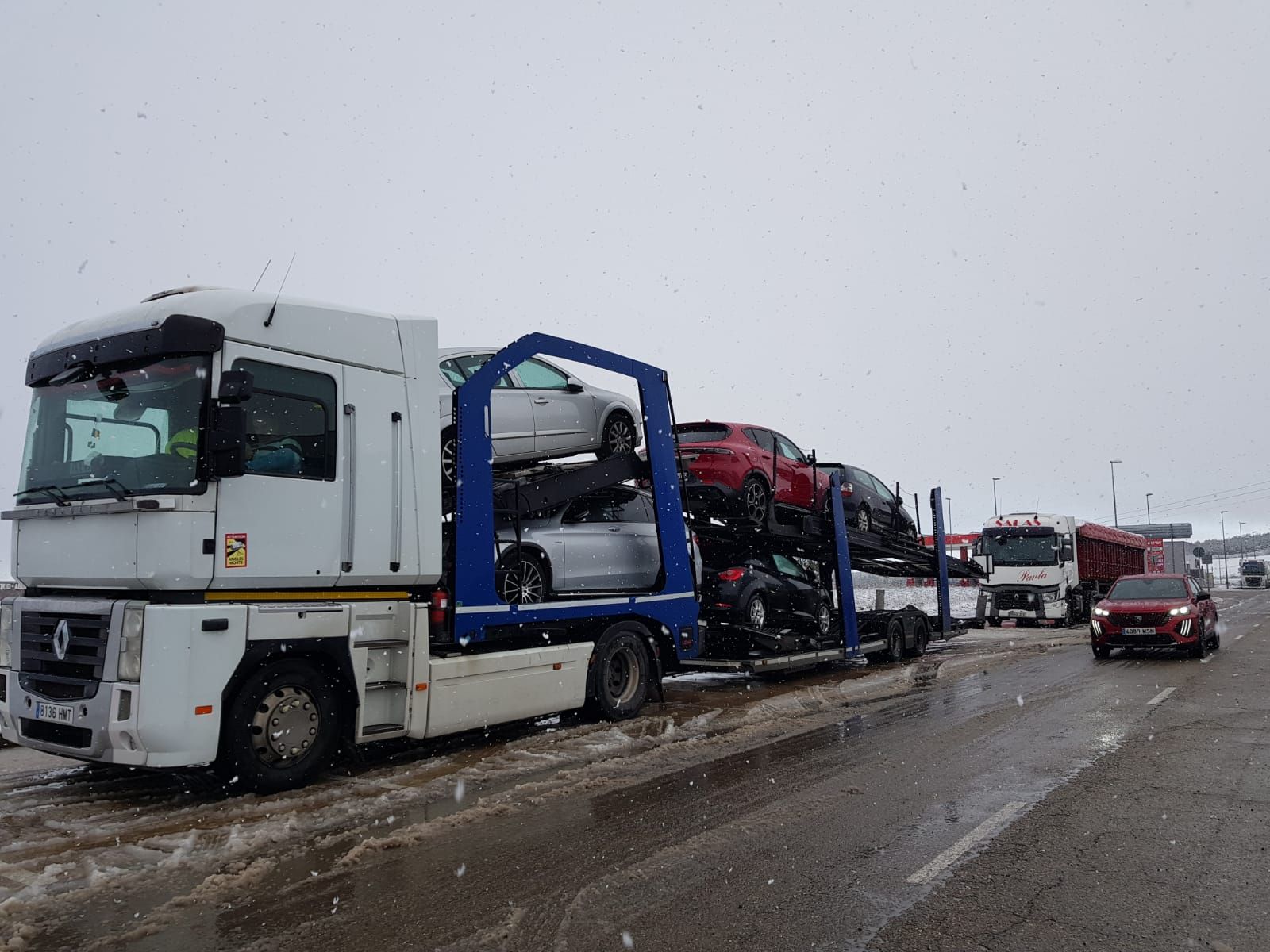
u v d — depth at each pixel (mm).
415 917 3943
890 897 4133
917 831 5172
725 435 12133
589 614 8609
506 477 8828
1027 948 3576
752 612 12102
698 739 8102
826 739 8055
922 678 12820
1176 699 10250
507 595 8188
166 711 5480
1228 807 5629
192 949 3643
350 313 6754
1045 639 21062
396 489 6852
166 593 5664
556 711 8172
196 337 5781
